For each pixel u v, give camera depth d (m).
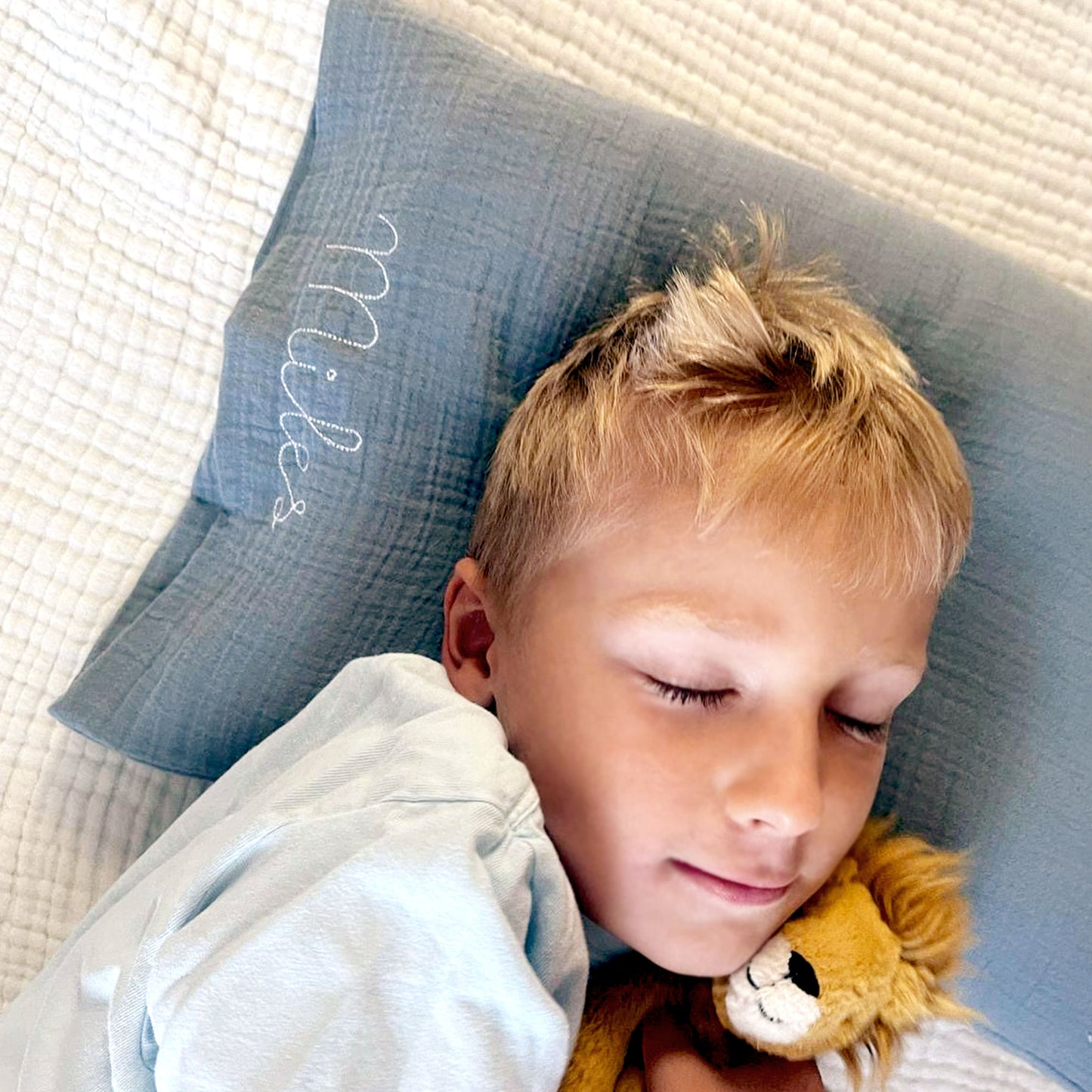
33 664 0.81
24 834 0.80
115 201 0.82
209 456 0.76
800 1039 0.57
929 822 0.73
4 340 0.83
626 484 0.58
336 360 0.68
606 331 0.67
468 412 0.70
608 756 0.56
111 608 0.82
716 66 0.83
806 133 0.85
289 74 0.80
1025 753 0.72
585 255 0.68
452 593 0.69
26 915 0.79
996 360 0.72
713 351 0.61
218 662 0.72
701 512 0.55
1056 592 0.72
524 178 0.68
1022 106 0.87
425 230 0.68
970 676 0.73
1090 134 0.87
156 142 0.81
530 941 0.54
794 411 0.58
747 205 0.71
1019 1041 0.76
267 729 0.73
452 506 0.71
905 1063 0.91
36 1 0.80
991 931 0.73
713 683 0.55
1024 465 0.72
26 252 0.83
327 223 0.71
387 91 0.69
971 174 0.87
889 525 0.57
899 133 0.86
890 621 0.57
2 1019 0.70
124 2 0.79
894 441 0.59
